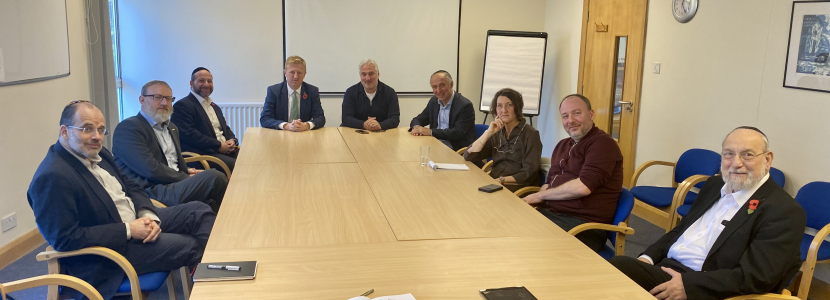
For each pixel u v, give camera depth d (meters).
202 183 3.27
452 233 2.05
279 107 4.81
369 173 3.04
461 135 4.62
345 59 6.14
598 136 2.86
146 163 3.19
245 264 1.69
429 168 3.20
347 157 3.49
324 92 6.16
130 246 2.23
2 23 3.24
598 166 2.75
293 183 2.77
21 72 3.46
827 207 2.84
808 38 3.24
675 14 4.39
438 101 4.90
